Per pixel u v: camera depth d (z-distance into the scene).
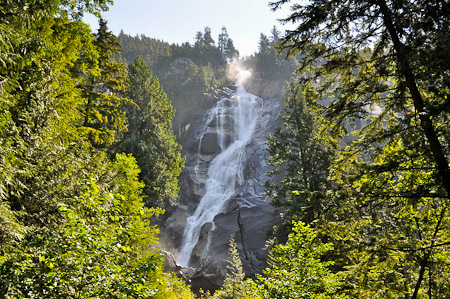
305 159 26.30
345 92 8.81
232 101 83.75
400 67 7.59
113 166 16.80
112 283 5.99
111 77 26.66
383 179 8.85
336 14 8.47
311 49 9.02
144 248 15.86
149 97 43.56
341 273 9.66
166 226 48.91
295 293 8.71
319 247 9.56
